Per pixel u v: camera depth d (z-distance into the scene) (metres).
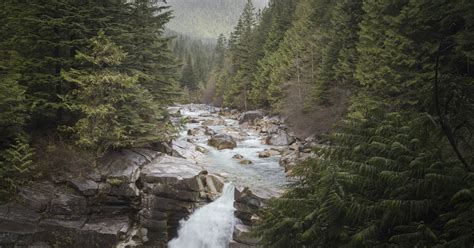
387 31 16.92
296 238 6.61
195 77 93.50
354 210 5.64
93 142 16.14
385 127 6.62
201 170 17.73
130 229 15.34
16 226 13.55
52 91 17.28
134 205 15.66
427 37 15.47
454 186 5.15
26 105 15.38
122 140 17.42
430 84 6.84
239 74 59.03
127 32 18.67
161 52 21.53
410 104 15.34
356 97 22.44
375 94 19.16
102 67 17.09
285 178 20.28
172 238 15.88
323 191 6.32
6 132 15.04
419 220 5.39
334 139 7.41
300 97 34.44
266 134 36.59
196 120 46.66
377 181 5.82
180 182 15.62
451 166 5.58
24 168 14.57
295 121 33.16
